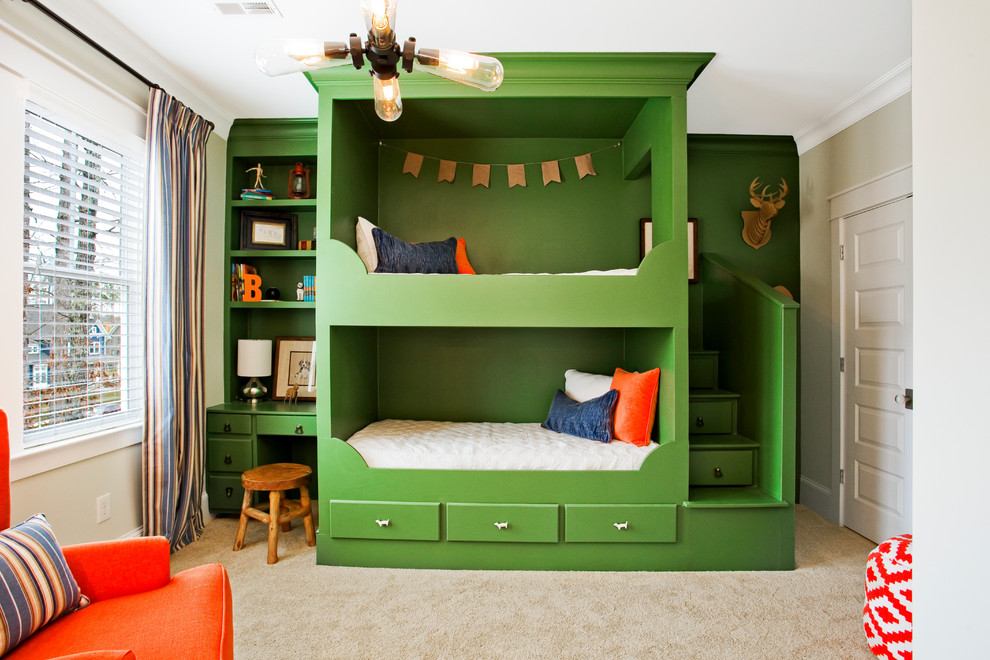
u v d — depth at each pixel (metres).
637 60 2.35
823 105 2.84
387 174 3.23
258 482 2.42
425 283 2.38
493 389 3.20
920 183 1.13
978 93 1.01
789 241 3.37
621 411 2.52
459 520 2.36
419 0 1.93
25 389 1.96
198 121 2.74
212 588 1.45
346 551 2.39
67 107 2.06
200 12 2.02
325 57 1.45
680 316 2.36
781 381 2.38
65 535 2.05
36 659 1.11
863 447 2.81
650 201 3.21
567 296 2.37
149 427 2.42
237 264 3.20
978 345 1.01
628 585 2.21
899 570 1.68
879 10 2.00
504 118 2.89
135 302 2.54
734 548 2.37
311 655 1.72
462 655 1.73
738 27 2.11
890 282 2.62
